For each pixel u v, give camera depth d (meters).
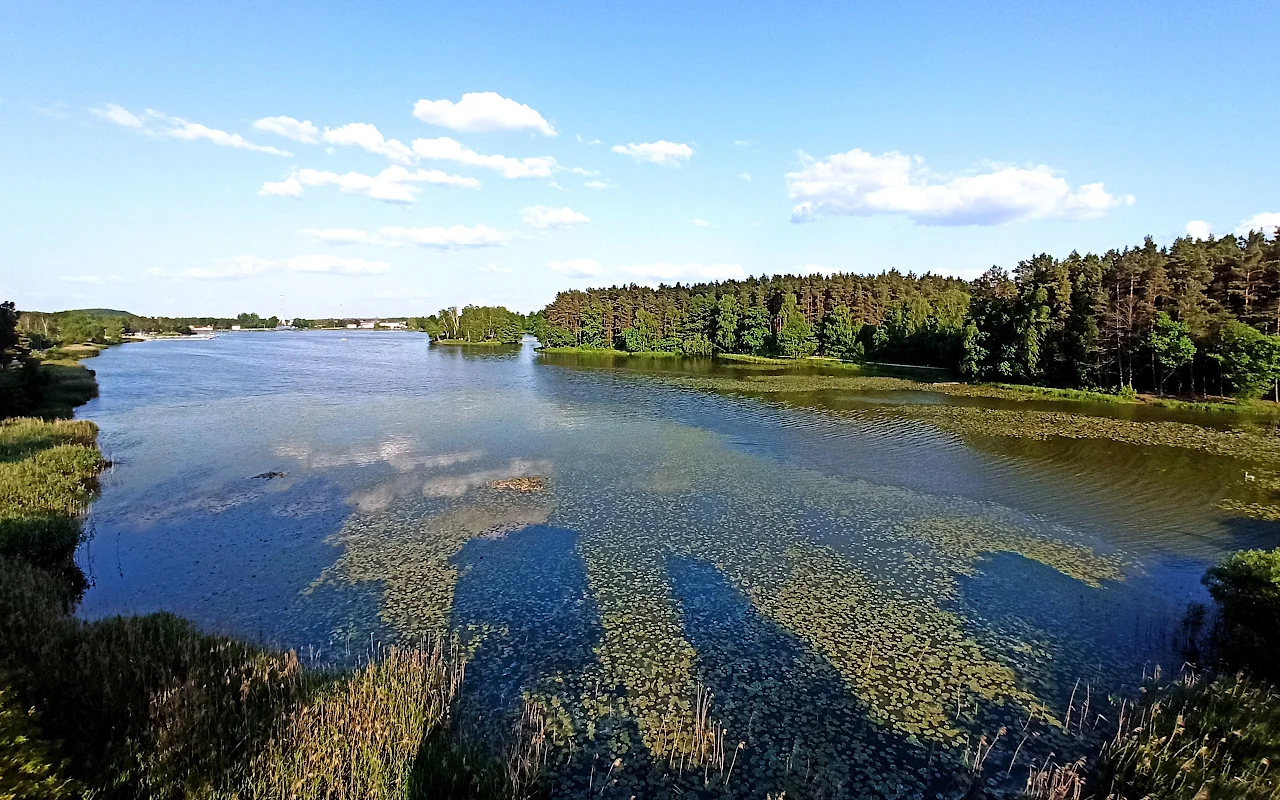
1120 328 77.06
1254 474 41.34
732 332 151.38
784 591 24.52
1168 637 21.33
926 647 20.64
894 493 37.19
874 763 15.37
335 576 25.59
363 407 69.06
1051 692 18.27
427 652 19.91
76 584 24.78
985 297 101.50
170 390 82.94
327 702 15.02
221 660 16.89
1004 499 36.12
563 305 186.62
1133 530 31.41
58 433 47.06
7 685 13.10
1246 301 74.12
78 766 12.52
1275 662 18.61
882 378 99.75
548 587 24.67
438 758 14.10
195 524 31.39
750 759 15.44
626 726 16.56
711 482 39.25
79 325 185.50
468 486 38.12
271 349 184.88
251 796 12.56
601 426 57.75
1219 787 13.36
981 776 14.93
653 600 23.67
